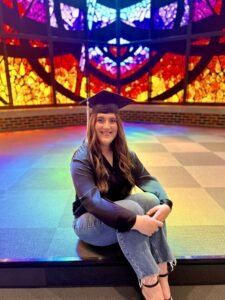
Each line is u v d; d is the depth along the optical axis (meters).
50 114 7.11
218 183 3.07
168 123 7.41
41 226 2.16
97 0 7.00
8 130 6.64
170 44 6.91
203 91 6.86
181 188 2.92
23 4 6.30
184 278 1.77
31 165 3.83
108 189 1.58
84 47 7.20
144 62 7.37
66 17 6.82
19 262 1.72
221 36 6.26
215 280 1.78
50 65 6.92
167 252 1.49
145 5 6.92
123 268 1.73
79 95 7.49
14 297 1.70
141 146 4.86
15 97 6.72
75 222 1.71
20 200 2.67
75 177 1.52
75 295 1.70
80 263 1.72
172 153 4.35
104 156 1.61
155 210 1.52
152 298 1.41
